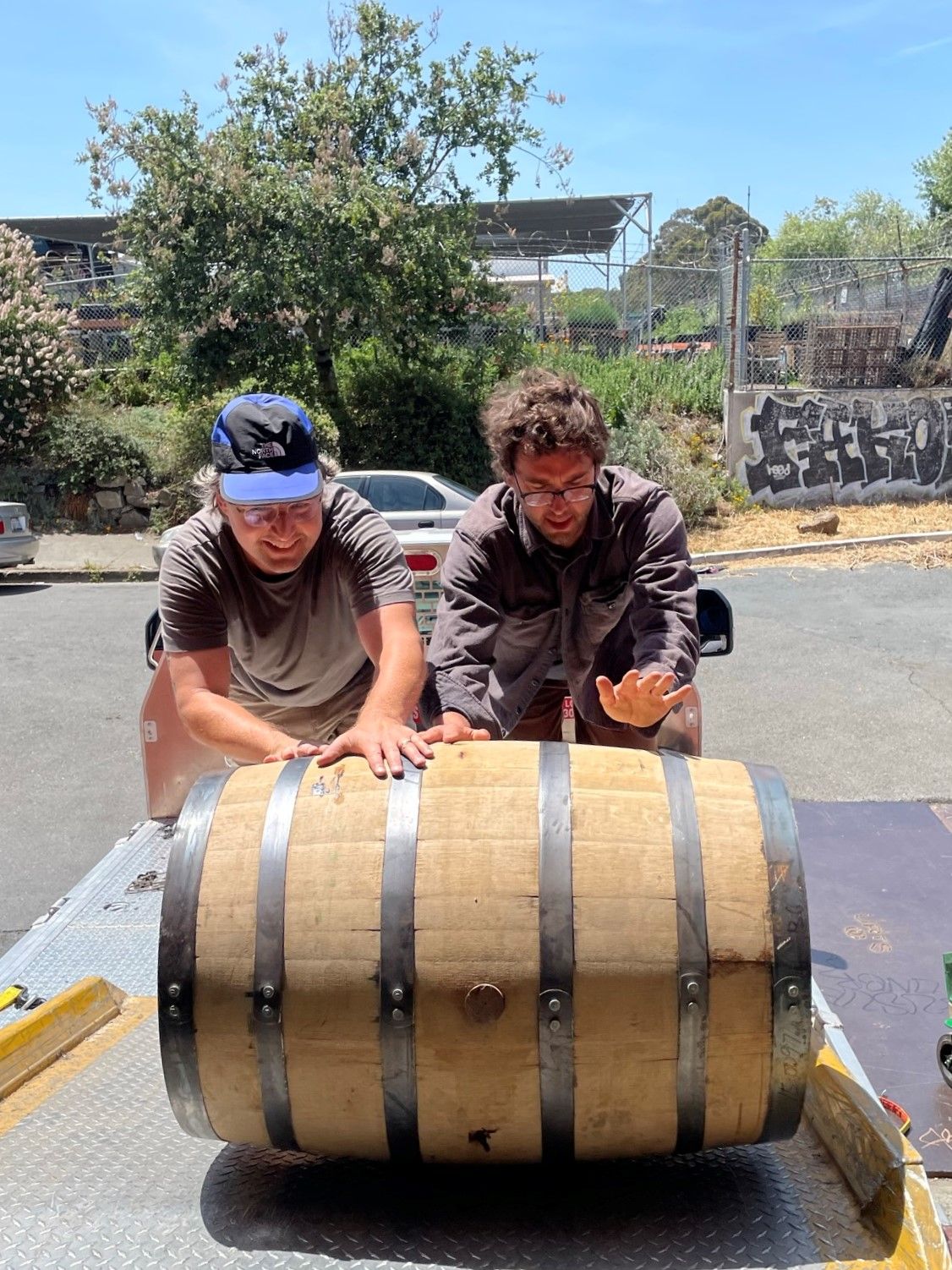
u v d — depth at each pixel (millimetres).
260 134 16312
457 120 16531
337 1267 1491
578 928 1552
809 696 7961
